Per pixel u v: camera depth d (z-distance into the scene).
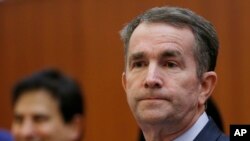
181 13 3.39
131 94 3.30
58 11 9.95
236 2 8.08
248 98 7.90
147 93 3.22
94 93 9.44
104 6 9.39
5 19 10.55
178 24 3.35
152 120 3.23
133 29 3.49
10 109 10.41
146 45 3.28
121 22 9.15
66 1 9.86
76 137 4.41
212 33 3.47
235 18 8.08
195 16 3.42
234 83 8.04
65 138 4.35
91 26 9.55
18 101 4.36
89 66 9.53
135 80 3.29
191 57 3.32
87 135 9.45
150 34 3.30
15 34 10.43
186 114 3.30
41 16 10.15
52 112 4.31
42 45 10.11
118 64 9.19
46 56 10.05
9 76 10.48
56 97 4.31
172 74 3.24
